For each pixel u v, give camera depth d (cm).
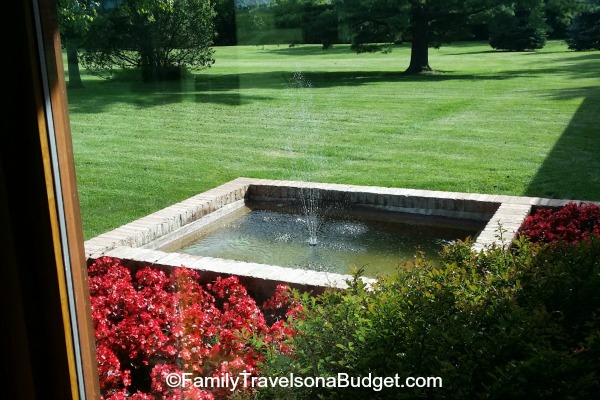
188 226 455
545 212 415
